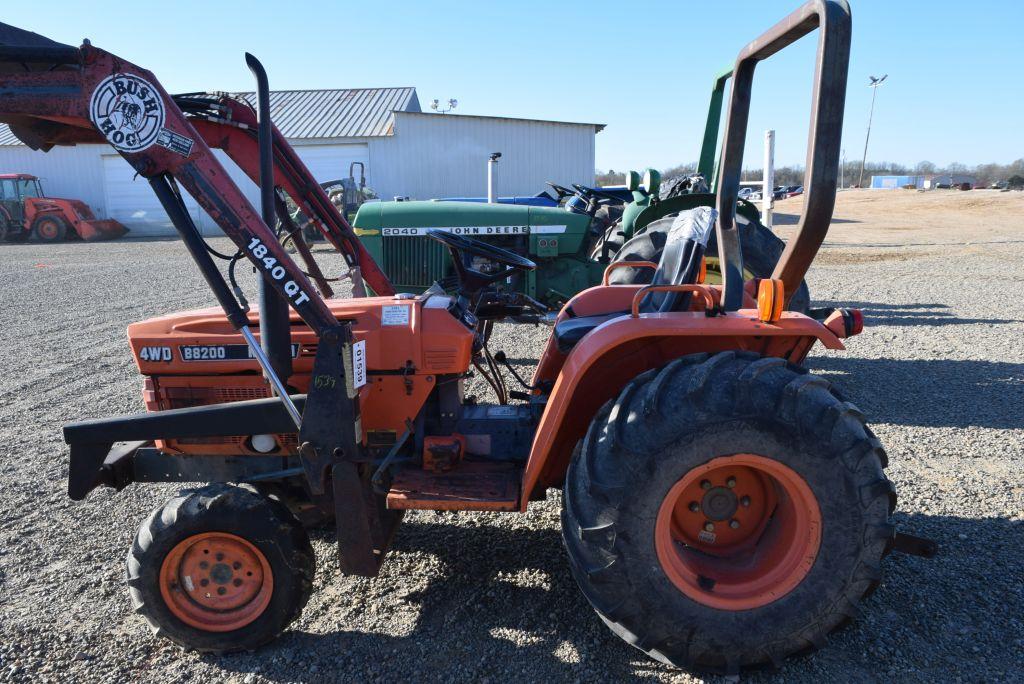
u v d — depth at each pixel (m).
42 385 5.58
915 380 5.14
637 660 2.28
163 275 12.47
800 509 2.09
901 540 2.39
